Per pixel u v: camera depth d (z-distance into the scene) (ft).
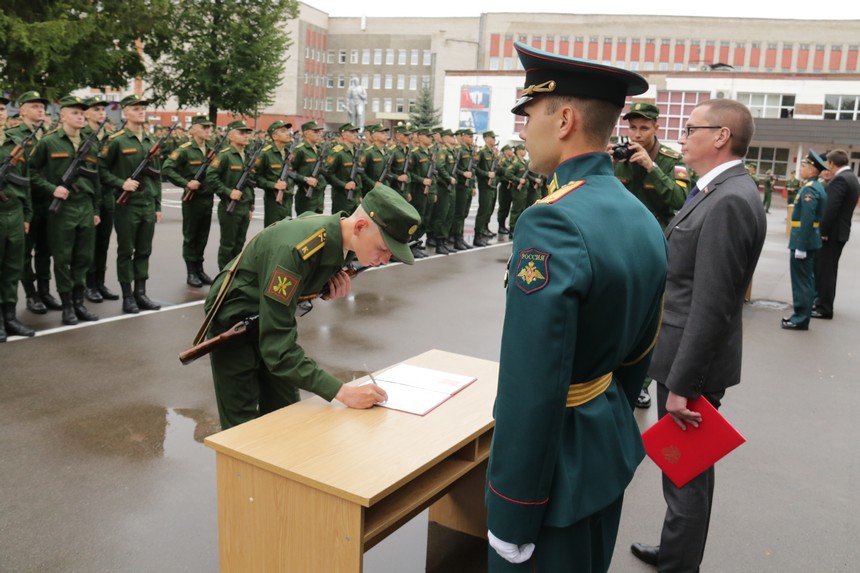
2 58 60.75
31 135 21.33
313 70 245.86
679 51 208.44
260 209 59.72
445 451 8.07
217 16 91.76
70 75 66.08
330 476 7.40
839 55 202.49
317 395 9.48
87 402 16.61
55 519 11.53
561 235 5.55
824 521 12.50
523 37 213.46
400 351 21.81
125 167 24.91
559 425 5.62
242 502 8.07
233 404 10.57
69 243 22.57
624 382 7.12
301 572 7.77
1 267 21.01
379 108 253.44
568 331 5.45
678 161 17.01
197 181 28.07
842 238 28.30
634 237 6.01
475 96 126.52
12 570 10.16
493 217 69.82
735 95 117.60
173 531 11.30
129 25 70.79
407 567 10.62
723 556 11.29
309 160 36.06
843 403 18.72
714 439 8.28
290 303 9.10
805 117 117.19
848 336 26.05
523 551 5.94
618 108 6.17
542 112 6.23
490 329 24.99
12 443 14.30
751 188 9.12
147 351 20.57
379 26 248.52
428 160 41.34
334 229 9.25
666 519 9.79
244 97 93.20
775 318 28.66
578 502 5.98
